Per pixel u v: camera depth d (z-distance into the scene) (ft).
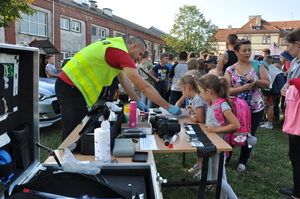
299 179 6.82
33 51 3.66
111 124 5.76
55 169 3.66
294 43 6.59
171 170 9.90
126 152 4.79
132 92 8.42
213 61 19.34
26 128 3.77
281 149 12.44
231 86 8.96
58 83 6.82
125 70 6.07
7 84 3.39
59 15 51.42
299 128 6.37
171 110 6.46
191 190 8.38
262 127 16.76
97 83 6.52
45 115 12.68
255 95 8.73
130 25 80.53
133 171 3.88
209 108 7.14
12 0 23.86
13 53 3.49
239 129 7.22
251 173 9.57
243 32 169.37
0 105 3.21
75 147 4.88
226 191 6.54
